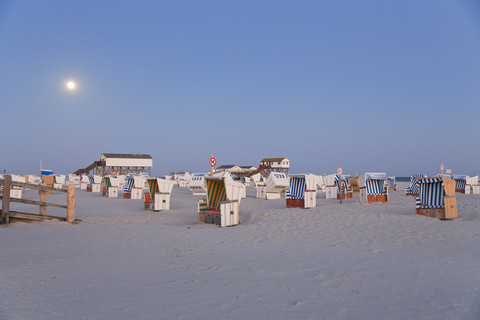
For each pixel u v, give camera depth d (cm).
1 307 434
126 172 7906
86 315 411
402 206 1697
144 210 1808
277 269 625
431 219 1176
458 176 3109
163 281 559
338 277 565
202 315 409
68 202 1298
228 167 8356
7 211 1176
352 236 945
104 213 1661
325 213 1407
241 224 1254
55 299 471
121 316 408
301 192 1698
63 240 939
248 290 505
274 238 957
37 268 646
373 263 656
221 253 776
